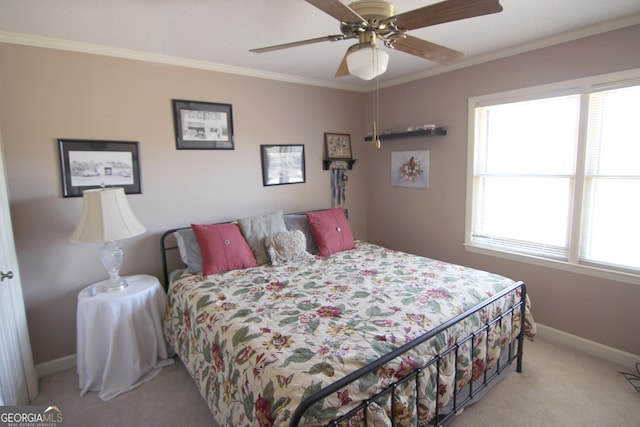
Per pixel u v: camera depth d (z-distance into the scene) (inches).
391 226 154.0
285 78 131.9
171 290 96.5
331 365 52.2
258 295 81.9
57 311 94.5
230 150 121.6
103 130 97.7
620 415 73.7
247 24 81.2
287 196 137.8
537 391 81.7
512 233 115.1
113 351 84.7
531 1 74.7
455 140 125.5
